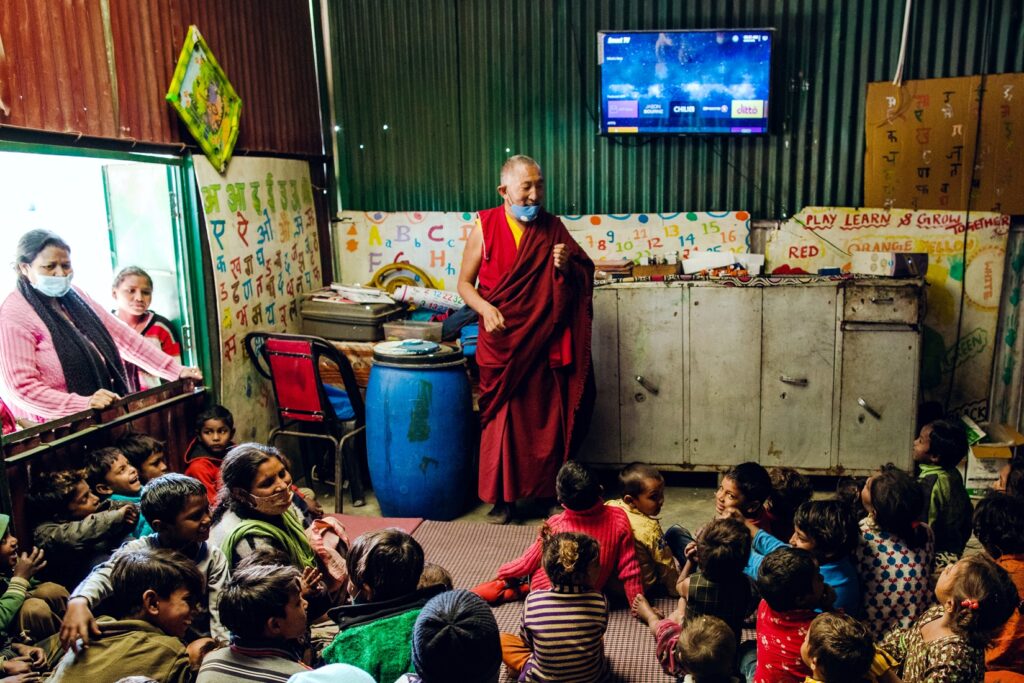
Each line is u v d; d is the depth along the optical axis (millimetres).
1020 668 2480
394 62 5398
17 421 3410
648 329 4762
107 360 3727
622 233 5309
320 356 4906
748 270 5086
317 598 2732
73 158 3809
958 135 4863
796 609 2291
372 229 5629
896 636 2436
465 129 5414
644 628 3154
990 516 2676
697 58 4953
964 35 4766
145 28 3805
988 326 5027
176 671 2137
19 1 3074
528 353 4258
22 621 2648
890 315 4535
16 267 3463
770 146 5094
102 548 2924
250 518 2725
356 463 4801
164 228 4180
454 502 4523
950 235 4973
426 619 1790
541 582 3154
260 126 4809
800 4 4895
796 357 4668
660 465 4914
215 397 4375
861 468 4723
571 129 5289
